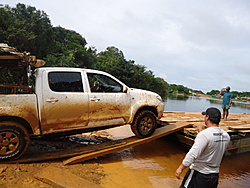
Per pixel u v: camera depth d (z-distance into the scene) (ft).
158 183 12.73
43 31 113.91
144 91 17.16
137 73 170.60
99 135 21.65
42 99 12.07
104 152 14.43
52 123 12.49
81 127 13.75
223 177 15.29
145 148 19.76
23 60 11.97
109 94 14.80
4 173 10.39
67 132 13.89
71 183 9.89
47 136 13.48
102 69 159.74
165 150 19.92
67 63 112.88
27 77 13.96
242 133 19.51
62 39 194.29
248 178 15.58
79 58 154.40
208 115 8.46
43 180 10.15
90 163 13.99
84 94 13.60
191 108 91.04
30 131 12.31
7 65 12.73
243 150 21.50
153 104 16.83
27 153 14.19
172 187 12.49
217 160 7.81
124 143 15.66
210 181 7.75
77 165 13.15
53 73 12.89
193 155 7.52
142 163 15.70
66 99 12.78
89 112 13.75
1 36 81.92
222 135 7.90
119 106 15.07
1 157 11.08
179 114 30.07
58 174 10.68
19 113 11.20
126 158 16.34
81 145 17.71
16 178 10.16
